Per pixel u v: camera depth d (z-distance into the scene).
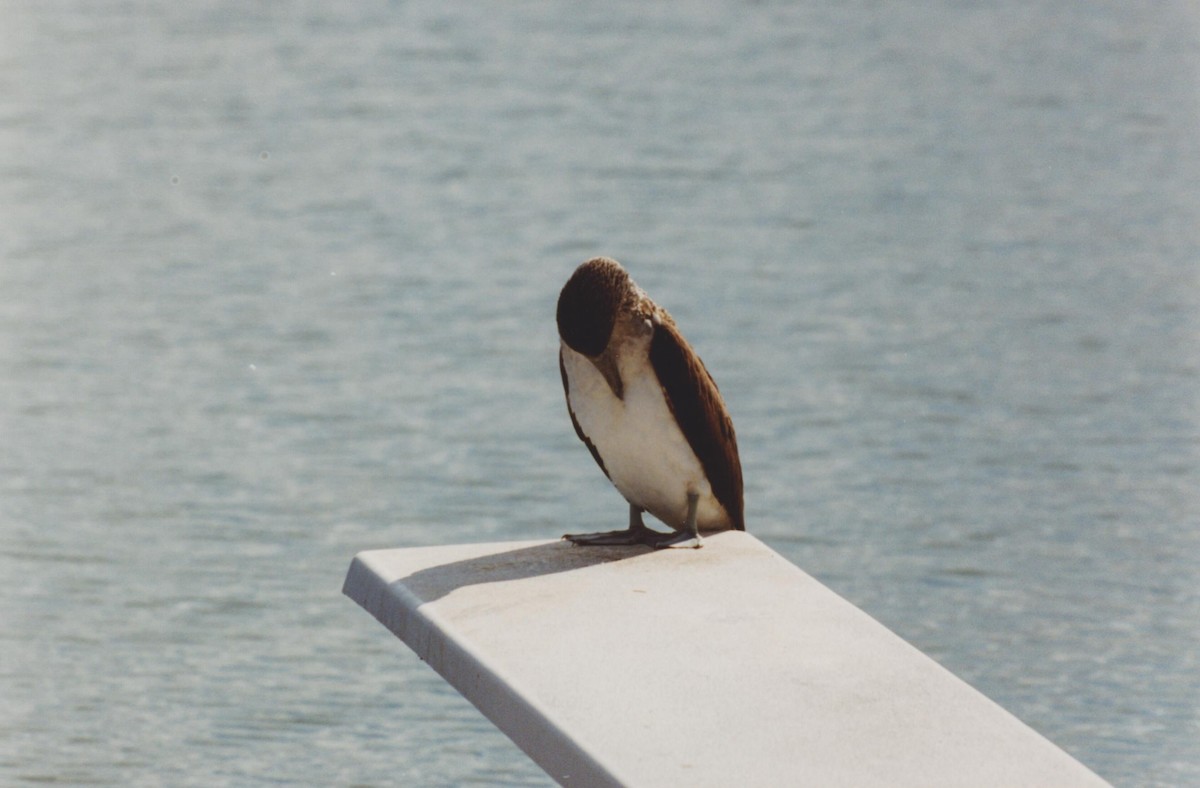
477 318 17.47
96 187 21.80
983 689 10.30
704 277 18.73
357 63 27.91
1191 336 17.00
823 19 31.58
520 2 32.34
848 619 5.98
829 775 4.79
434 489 13.55
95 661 10.79
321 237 19.98
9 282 18.39
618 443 6.93
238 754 9.69
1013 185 22.17
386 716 10.12
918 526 12.86
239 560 12.30
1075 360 16.39
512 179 22.20
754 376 15.99
